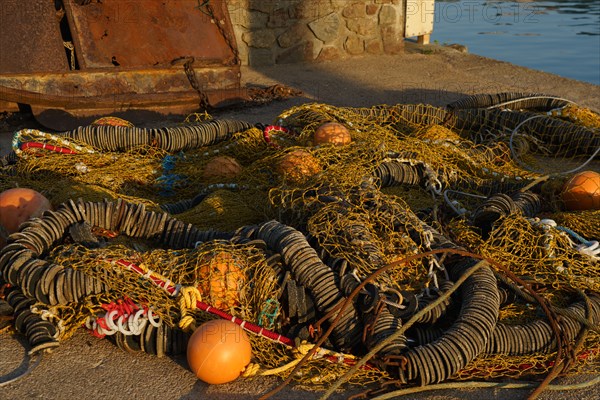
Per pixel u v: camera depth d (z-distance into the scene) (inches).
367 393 145.3
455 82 417.4
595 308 165.3
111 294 157.8
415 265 173.9
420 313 150.1
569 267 175.8
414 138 255.3
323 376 149.1
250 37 460.1
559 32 739.4
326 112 277.7
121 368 152.9
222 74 350.0
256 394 145.4
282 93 385.4
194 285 158.4
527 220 189.2
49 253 171.3
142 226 184.1
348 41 486.9
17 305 160.2
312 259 160.4
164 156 253.0
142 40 336.2
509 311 170.2
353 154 229.0
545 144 287.3
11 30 311.6
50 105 312.5
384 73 444.1
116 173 232.7
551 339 155.5
